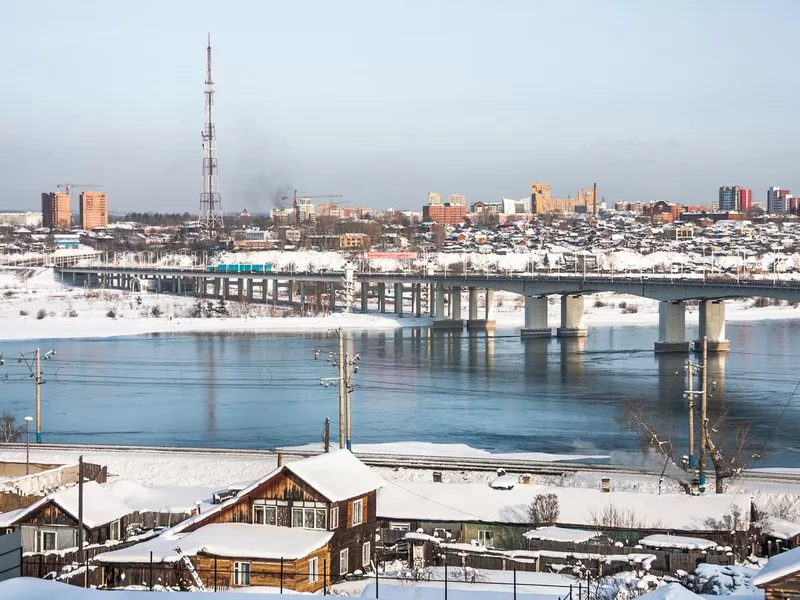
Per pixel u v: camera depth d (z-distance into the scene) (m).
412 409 134.25
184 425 123.00
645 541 61.75
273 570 53.69
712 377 163.38
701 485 81.00
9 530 62.00
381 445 107.12
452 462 93.69
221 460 96.62
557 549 62.53
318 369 176.00
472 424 123.12
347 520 60.44
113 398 143.88
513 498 69.25
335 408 135.25
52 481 73.81
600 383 158.75
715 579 54.47
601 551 61.56
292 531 58.09
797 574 39.06
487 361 192.12
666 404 135.75
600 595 50.62
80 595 37.75
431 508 68.00
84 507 62.84
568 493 69.88
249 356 196.50
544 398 143.50
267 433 117.94
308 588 54.56
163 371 173.25
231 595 39.47
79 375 168.12
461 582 54.88
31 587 38.31
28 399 143.25
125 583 53.81
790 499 74.75
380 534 65.75
